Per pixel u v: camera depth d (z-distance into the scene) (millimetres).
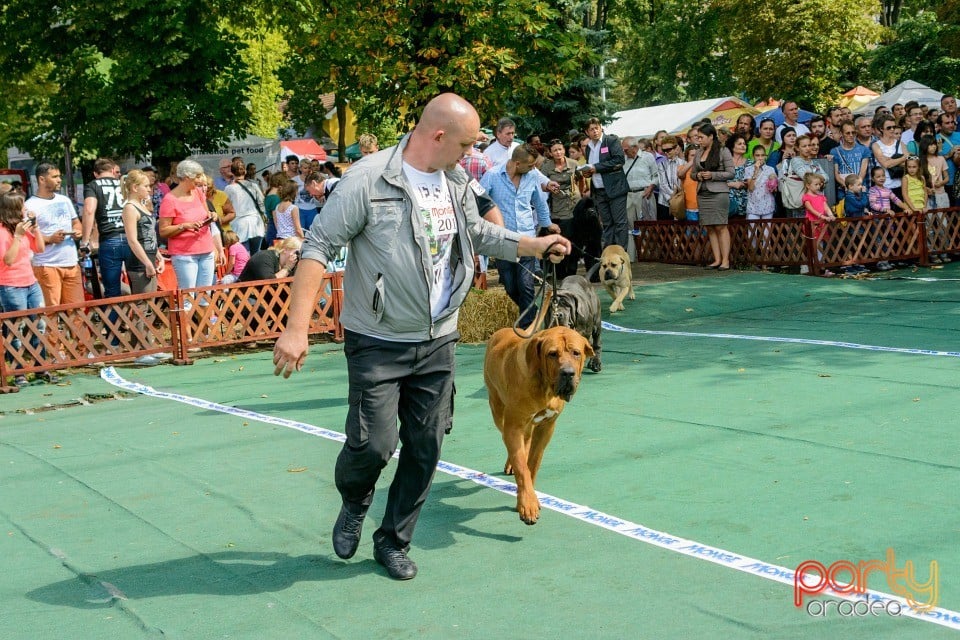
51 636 3676
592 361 8219
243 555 4461
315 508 5102
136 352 9727
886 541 4184
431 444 4062
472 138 3832
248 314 10367
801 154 13961
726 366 8164
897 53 29594
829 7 32500
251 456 6199
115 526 4969
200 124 18516
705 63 45938
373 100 12578
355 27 10484
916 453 5445
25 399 8477
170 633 3637
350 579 4109
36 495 5594
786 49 33688
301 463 5980
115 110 18141
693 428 6258
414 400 4035
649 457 5680
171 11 18000
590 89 20453
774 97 34250
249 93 20359
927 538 4191
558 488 5223
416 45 10766
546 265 4594
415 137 3893
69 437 6996
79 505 5363
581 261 15031
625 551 4258
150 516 5105
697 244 14930
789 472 5246
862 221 13680
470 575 4094
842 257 13617
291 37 18844
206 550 4547
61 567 4410
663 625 3496
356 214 3795
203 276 10273
